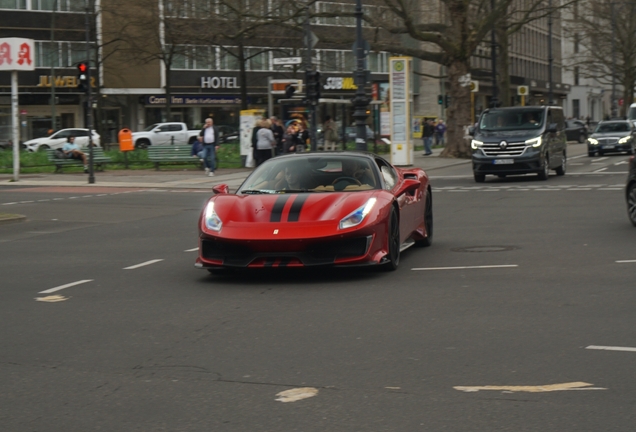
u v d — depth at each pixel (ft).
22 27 255.50
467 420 19.77
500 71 208.33
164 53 236.43
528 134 109.60
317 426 19.66
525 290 36.06
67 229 67.72
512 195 88.74
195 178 126.72
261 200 41.55
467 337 27.99
